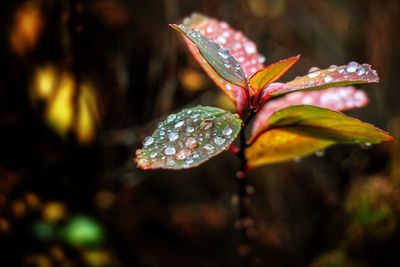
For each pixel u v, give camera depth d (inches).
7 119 16.8
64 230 16.6
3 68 16.7
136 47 18.4
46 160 17.0
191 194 18.8
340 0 20.8
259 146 9.8
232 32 10.2
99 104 17.3
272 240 18.3
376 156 18.5
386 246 16.1
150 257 17.7
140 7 18.6
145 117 18.2
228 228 18.4
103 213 17.8
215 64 8.3
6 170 16.6
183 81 18.5
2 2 16.7
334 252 17.1
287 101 10.7
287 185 19.1
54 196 17.2
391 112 20.0
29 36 16.6
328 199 18.6
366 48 20.5
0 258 15.9
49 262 16.2
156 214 18.4
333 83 8.3
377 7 20.8
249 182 18.9
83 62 16.5
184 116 8.5
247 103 9.2
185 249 18.1
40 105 16.8
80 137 16.8
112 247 17.4
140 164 8.0
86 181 17.4
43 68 16.6
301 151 9.9
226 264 17.9
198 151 8.1
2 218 16.1
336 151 19.2
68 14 13.3
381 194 16.7
